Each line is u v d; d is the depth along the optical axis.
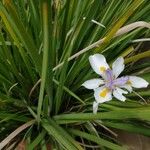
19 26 0.25
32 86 0.36
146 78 0.36
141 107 0.31
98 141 0.32
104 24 0.35
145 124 0.35
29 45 0.27
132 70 0.38
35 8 0.33
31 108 0.36
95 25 0.35
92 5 0.31
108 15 0.35
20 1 0.33
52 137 0.35
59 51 0.36
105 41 0.30
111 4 0.35
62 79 0.32
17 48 0.33
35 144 0.32
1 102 0.33
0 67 0.33
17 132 0.32
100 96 0.30
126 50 0.35
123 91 0.31
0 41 0.33
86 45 0.35
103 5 0.38
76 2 0.33
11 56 0.33
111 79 0.31
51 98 0.33
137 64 0.40
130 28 0.30
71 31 0.34
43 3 0.23
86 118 0.32
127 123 0.34
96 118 0.30
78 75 0.36
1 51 0.33
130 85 0.31
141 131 0.32
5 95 0.34
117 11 0.35
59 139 0.32
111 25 0.33
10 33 0.29
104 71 0.31
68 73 0.35
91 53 0.34
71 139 0.32
